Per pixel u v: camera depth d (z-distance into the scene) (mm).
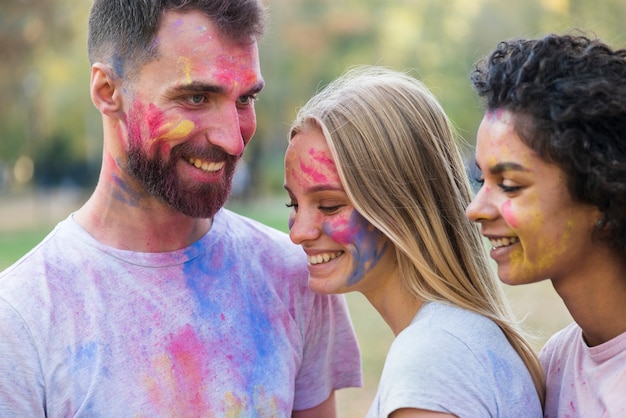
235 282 2445
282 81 29938
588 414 2033
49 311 2168
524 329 2846
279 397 2387
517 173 1951
